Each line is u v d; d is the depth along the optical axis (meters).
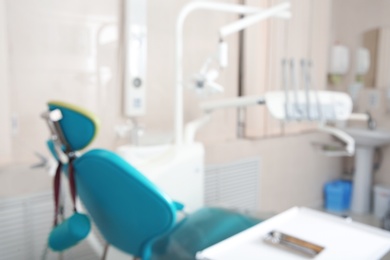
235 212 1.59
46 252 1.89
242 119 2.97
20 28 1.92
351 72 3.82
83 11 2.10
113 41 2.23
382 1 3.54
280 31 2.96
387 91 3.56
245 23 1.68
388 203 3.43
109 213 1.06
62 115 1.09
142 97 2.30
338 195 3.63
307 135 3.47
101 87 2.22
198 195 1.73
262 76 2.90
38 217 2.03
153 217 1.00
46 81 2.03
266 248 1.07
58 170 1.19
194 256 1.26
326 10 3.33
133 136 2.21
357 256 1.03
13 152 1.97
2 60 1.77
